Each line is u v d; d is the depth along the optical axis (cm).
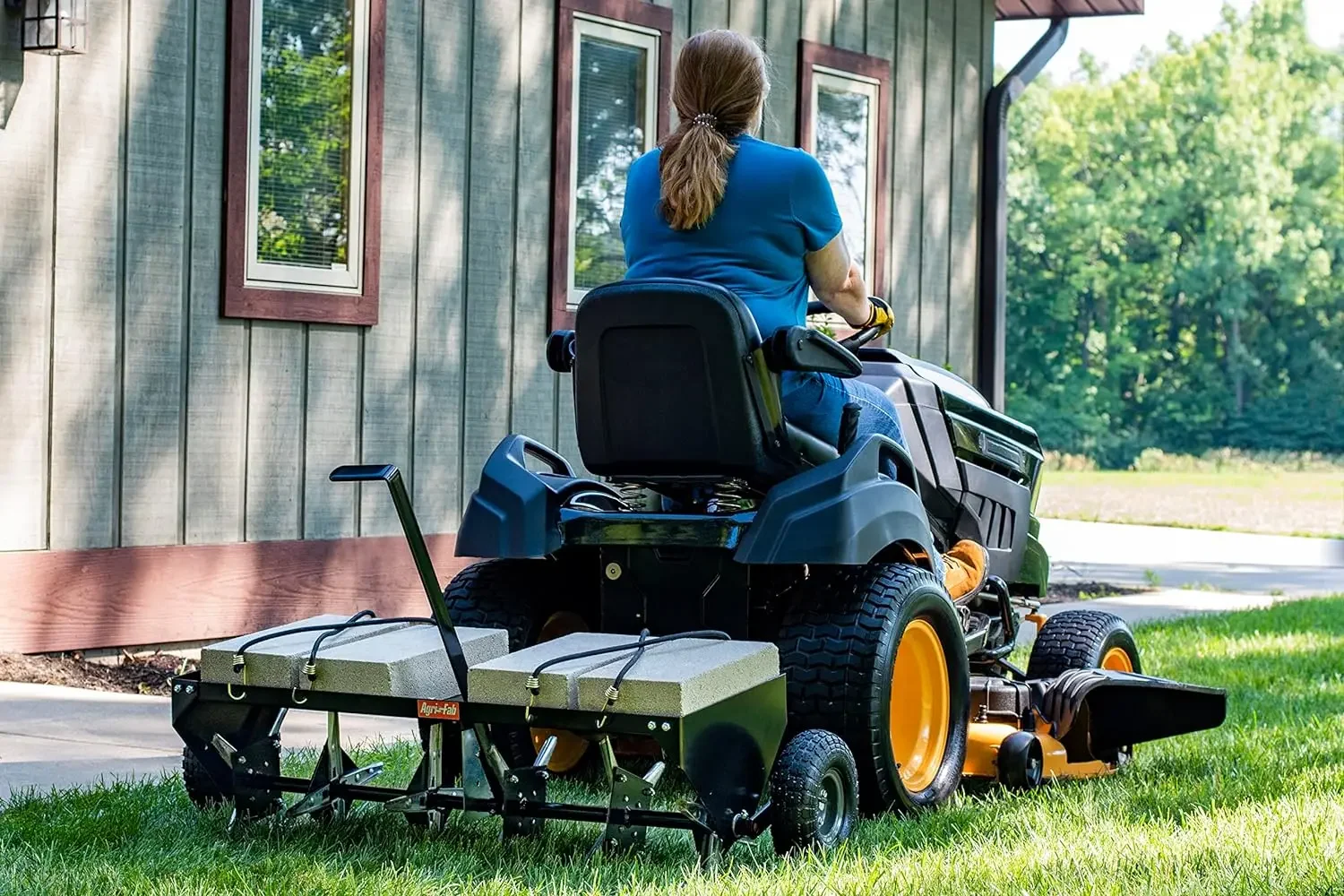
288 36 830
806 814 408
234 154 805
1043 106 6100
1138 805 494
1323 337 5941
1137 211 5841
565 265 977
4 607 724
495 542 464
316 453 852
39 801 463
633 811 401
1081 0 1337
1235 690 754
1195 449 5838
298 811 426
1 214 723
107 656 765
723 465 449
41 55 733
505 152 944
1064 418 5762
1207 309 5919
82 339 753
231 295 805
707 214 460
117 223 765
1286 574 1559
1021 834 443
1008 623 601
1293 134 6056
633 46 1020
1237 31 6312
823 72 1152
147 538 779
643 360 450
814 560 441
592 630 526
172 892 368
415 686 417
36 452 738
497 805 414
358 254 866
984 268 1300
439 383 912
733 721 399
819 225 464
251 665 421
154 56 777
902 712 491
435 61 904
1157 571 1574
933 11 1248
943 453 577
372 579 877
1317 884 380
